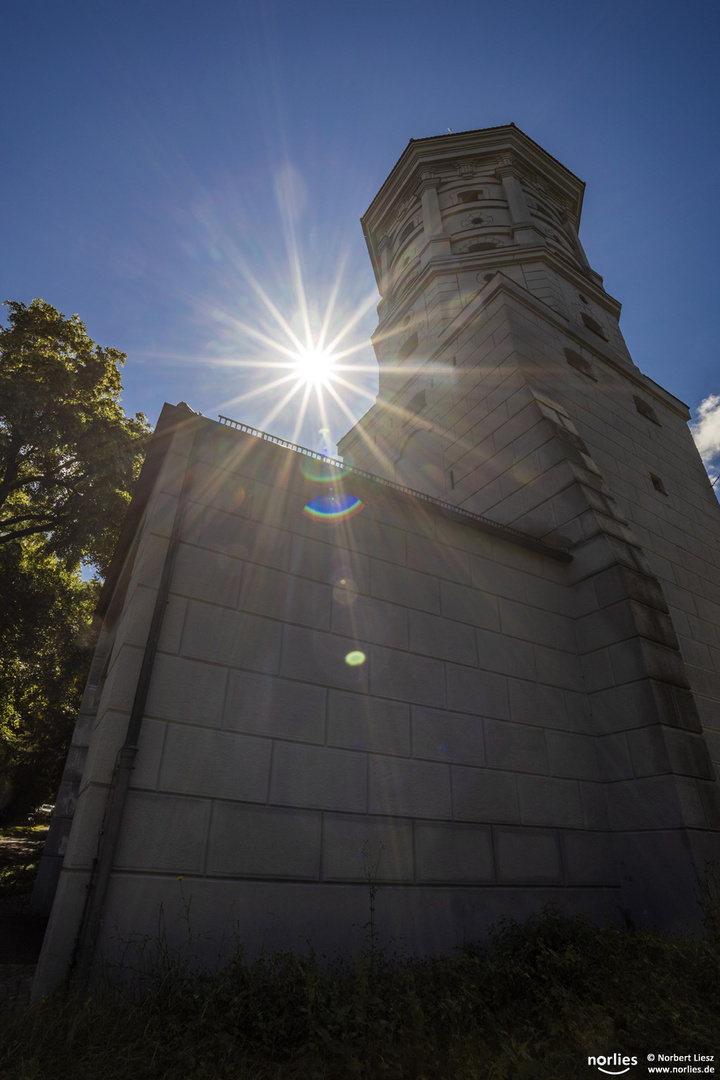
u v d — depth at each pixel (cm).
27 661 2455
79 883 561
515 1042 441
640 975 574
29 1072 350
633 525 1536
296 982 530
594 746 1017
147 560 741
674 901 838
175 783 637
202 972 541
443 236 2492
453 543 1057
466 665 944
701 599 1561
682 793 891
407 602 936
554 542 1242
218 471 861
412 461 1941
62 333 2498
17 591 2305
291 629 801
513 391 1558
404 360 2303
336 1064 412
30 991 543
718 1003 491
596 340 2031
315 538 895
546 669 1038
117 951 539
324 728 762
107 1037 417
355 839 721
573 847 898
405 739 821
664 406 2109
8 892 1370
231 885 624
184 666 698
